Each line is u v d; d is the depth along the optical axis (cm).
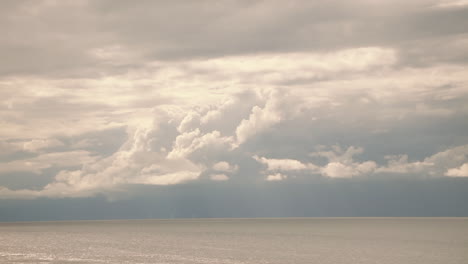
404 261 7231
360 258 7631
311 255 8088
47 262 7188
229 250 9031
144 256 7994
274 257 7794
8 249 9269
